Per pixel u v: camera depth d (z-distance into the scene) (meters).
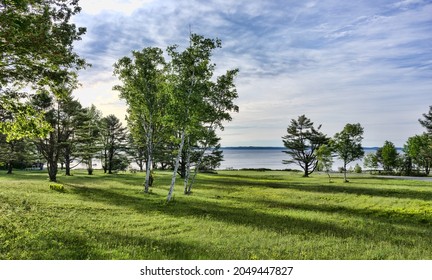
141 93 33.03
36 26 13.23
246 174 80.00
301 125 76.81
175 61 26.61
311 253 11.77
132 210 20.64
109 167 69.25
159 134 36.19
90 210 19.02
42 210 17.30
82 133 48.19
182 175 59.00
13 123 16.22
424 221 21.20
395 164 97.44
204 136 33.25
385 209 26.12
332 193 37.78
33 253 9.73
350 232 16.31
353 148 58.28
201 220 18.28
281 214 22.33
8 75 14.30
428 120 67.06
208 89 27.61
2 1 11.66
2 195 21.06
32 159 55.84
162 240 12.97
